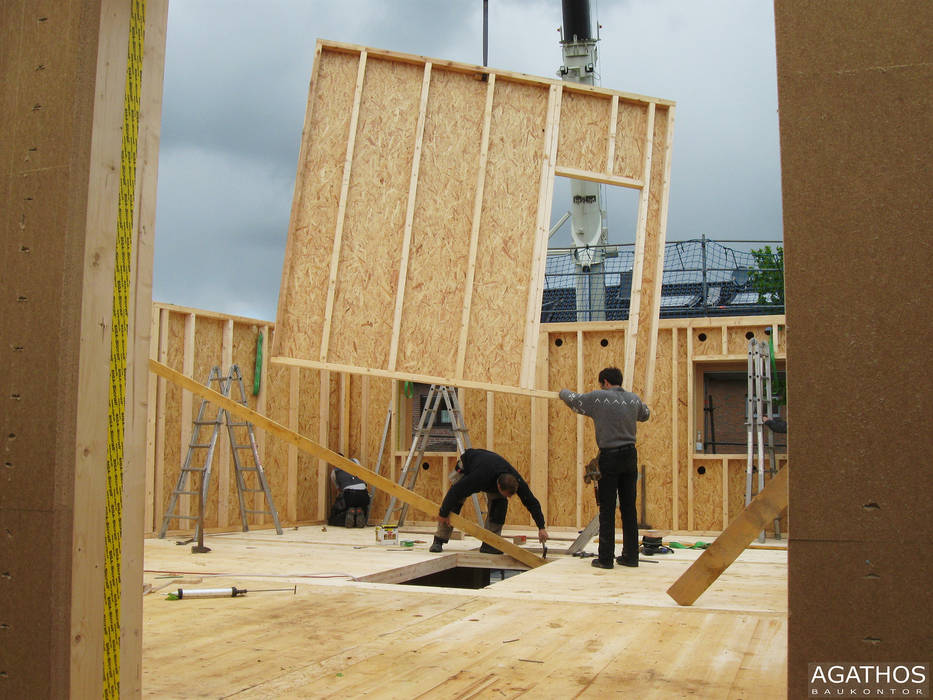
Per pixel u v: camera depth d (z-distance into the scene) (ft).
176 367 28.68
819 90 5.30
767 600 14.99
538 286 19.77
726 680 9.46
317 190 20.44
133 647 6.64
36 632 5.88
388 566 20.16
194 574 18.33
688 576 13.76
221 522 29.91
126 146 6.54
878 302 5.11
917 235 5.07
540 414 32.63
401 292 19.74
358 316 20.01
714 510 31.04
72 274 6.02
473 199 20.30
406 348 19.84
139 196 6.72
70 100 6.08
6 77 6.30
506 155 20.54
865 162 5.19
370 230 20.26
